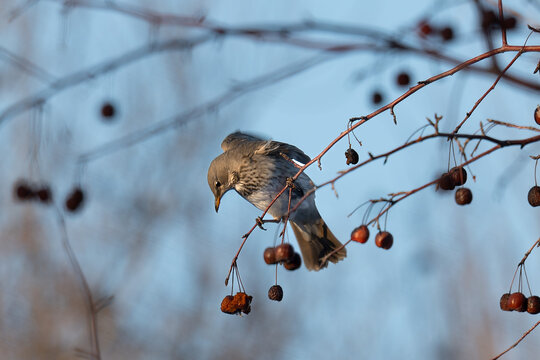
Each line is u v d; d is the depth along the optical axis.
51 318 18.30
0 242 18.80
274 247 7.87
